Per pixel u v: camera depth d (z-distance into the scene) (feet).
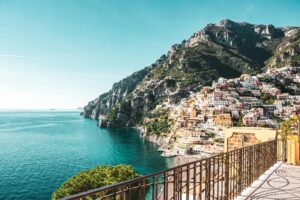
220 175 22.88
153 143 575.38
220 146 442.91
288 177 33.96
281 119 594.24
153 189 13.66
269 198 25.72
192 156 438.81
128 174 119.44
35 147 449.48
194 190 18.21
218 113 618.44
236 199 25.50
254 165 32.19
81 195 8.96
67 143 506.89
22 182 250.57
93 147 475.31
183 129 553.64
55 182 252.62
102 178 114.42
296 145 43.16
